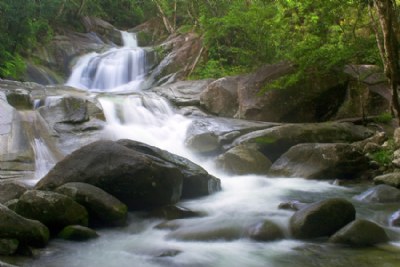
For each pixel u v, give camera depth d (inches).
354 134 468.4
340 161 385.1
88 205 253.3
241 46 687.1
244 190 352.2
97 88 777.6
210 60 717.3
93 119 457.1
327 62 502.0
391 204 291.1
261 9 633.6
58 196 239.6
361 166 392.2
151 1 1082.1
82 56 829.8
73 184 263.6
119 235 245.3
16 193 278.1
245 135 454.3
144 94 573.0
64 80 770.8
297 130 446.6
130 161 283.0
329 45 522.3
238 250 216.7
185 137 475.5
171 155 331.3
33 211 233.5
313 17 552.7
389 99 547.8
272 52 644.1
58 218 236.1
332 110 556.1
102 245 227.5
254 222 245.8
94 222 257.0
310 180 384.8
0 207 210.8
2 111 399.5
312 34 574.2
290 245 222.5
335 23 548.7
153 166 284.8
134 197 282.8
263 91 523.2
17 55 661.9
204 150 457.1
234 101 554.3
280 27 631.2
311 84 544.7
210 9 783.1
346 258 203.3
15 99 443.5
